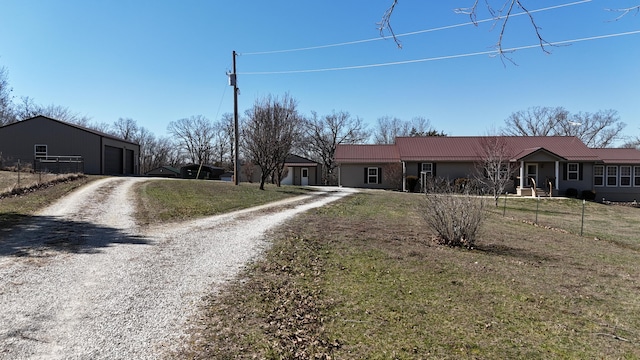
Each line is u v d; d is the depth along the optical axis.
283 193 22.47
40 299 5.24
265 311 5.14
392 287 6.25
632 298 6.16
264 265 7.35
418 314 5.18
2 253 7.54
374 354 4.07
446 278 6.85
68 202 14.19
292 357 3.96
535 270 7.75
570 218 19.84
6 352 3.84
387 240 10.07
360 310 5.27
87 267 6.77
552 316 5.27
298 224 12.14
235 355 3.95
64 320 4.62
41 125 28.89
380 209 17.30
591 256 9.50
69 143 29.09
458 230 9.80
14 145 28.77
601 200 31.25
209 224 11.66
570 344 4.43
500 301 5.78
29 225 10.21
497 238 11.43
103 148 30.09
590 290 6.53
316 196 22.33
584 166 30.88
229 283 6.23
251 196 19.59
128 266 6.92
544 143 33.34
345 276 6.81
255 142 24.02
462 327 4.80
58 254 7.57
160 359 3.82
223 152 70.38
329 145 56.28
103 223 11.03
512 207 22.94
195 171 49.81
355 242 9.66
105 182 20.61
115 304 5.16
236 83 24.52
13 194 14.91
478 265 7.88
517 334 4.66
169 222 11.80
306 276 6.78
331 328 4.68
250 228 11.15
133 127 71.12
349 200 20.62
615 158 32.00
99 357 3.81
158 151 71.75
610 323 5.11
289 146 25.05
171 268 6.91
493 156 24.92
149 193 17.33
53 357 3.78
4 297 5.28
